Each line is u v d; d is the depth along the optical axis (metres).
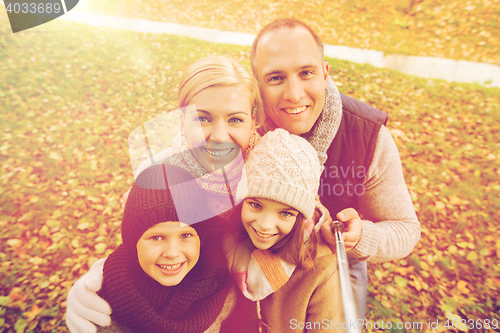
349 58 4.82
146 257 0.86
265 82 1.17
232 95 0.94
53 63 4.91
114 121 4.02
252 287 1.05
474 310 2.31
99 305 0.91
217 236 1.02
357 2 5.79
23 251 2.90
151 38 5.55
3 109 4.22
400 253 1.40
